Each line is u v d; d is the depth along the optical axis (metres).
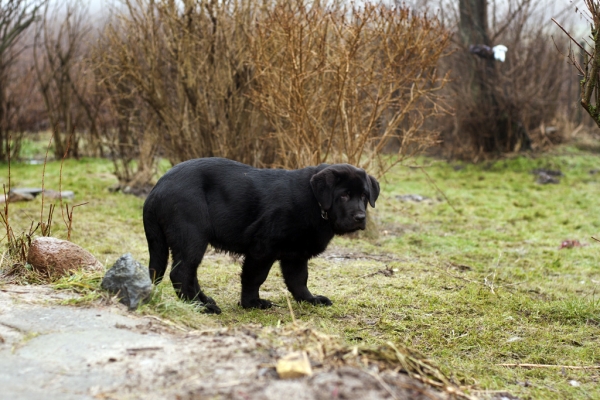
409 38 8.96
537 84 16.98
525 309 6.42
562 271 8.28
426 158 17.16
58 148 16.66
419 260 8.42
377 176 9.60
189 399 3.20
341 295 6.62
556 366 5.06
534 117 17.58
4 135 16.08
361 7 9.32
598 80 5.57
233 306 6.11
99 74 12.58
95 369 3.65
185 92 10.50
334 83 9.02
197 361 3.67
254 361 3.62
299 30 8.77
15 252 6.07
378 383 3.38
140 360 3.75
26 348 3.98
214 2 9.98
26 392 3.38
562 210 12.11
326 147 9.98
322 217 5.79
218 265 7.73
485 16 16.27
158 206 5.56
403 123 12.96
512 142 16.88
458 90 16.61
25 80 16.19
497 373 4.88
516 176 15.23
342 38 8.88
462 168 16.16
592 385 4.75
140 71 10.76
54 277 5.61
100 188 12.63
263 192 5.77
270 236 5.74
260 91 9.74
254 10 9.88
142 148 12.46
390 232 10.09
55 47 17.02
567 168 15.80
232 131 10.37
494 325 5.89
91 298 4.89
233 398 3.18
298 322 4.41
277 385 3.29
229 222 5.71
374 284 7.07
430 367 3.90
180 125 10.77
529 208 12.30
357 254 8.57
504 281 7.58
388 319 5.94
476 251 9.11
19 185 12.76
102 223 9.68
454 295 6.73
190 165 5.71
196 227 5.55
